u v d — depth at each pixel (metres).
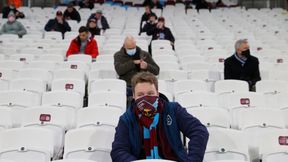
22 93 6.11
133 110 3.51
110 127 4.68
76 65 8.41
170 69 8.25
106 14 17.97
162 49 10.27
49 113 5.12
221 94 6.55
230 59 7.84
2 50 10.30
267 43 12.30
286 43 12.42
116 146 3.41
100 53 10.05
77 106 5.95
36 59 9.37
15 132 4.17
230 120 5.78
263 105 6.11
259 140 4.56
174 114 3.51
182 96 6.02
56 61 8.92
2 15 17.19
